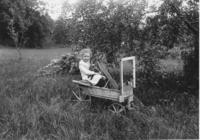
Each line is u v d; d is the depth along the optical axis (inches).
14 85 256.7
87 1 206.4
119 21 195.2
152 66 228.5
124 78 276.1
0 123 154.9
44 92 227.3
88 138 135.3
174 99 198.5
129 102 177.3
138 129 147.3
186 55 245.9
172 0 190.2
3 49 1013.8
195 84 231.8
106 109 186.1
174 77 268.7
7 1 1232.2
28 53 786.2
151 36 215.6
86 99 208.4
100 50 225.6
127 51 220.8
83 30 216.2
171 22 210.1
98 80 188.7
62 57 361.7
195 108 180.5
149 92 225.5
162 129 142.9
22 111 173.2
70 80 284.8
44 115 163.0
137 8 192.2
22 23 761.6
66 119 157.5
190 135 137.6
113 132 143.2
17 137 137.9
